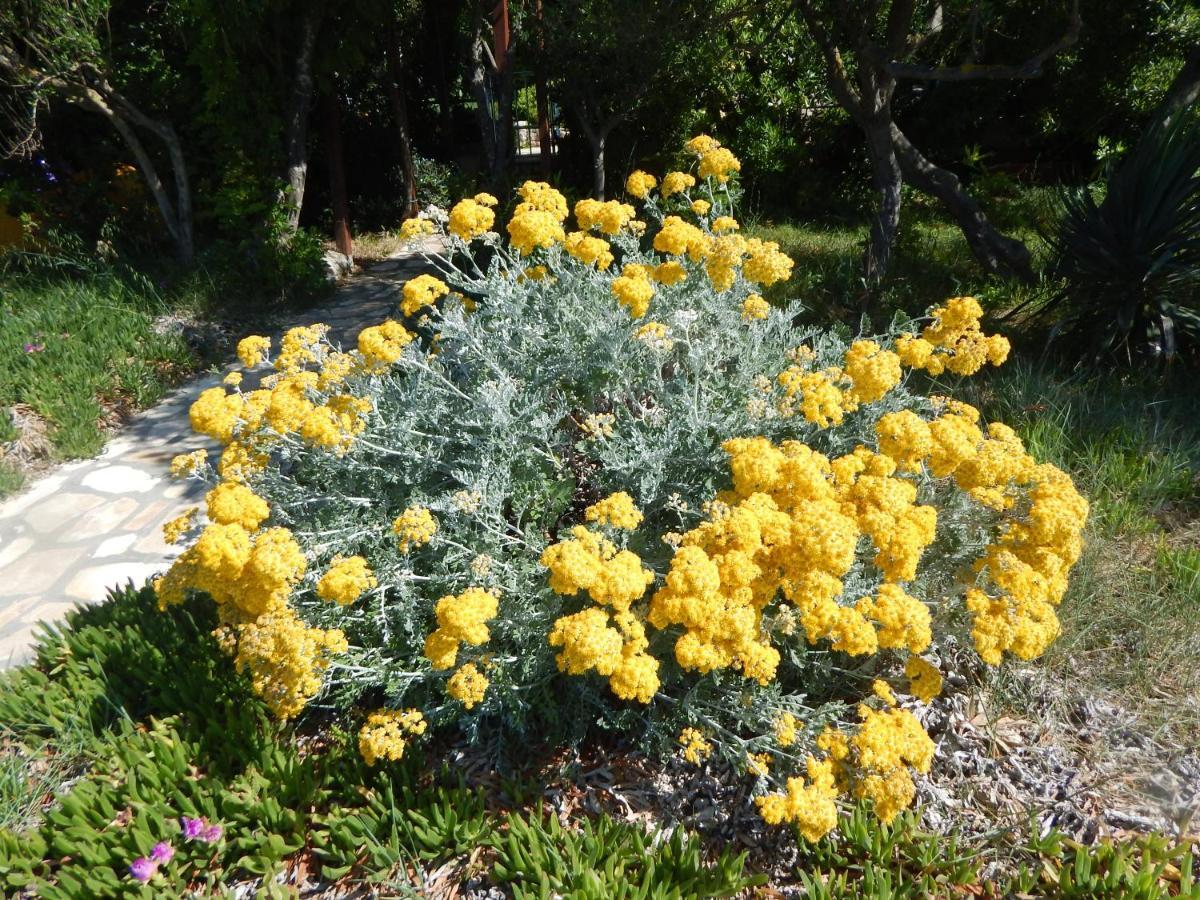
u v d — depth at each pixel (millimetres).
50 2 6574
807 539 2340
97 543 4375
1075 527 2484
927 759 2285
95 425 5445
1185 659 3025
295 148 8328
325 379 3221
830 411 2783
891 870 2350
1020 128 11031
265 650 2398
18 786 2670
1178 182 4957
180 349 6473
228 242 8109
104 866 2340
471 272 7508
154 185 8047
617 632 2400
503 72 8633
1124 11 8500
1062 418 4344
